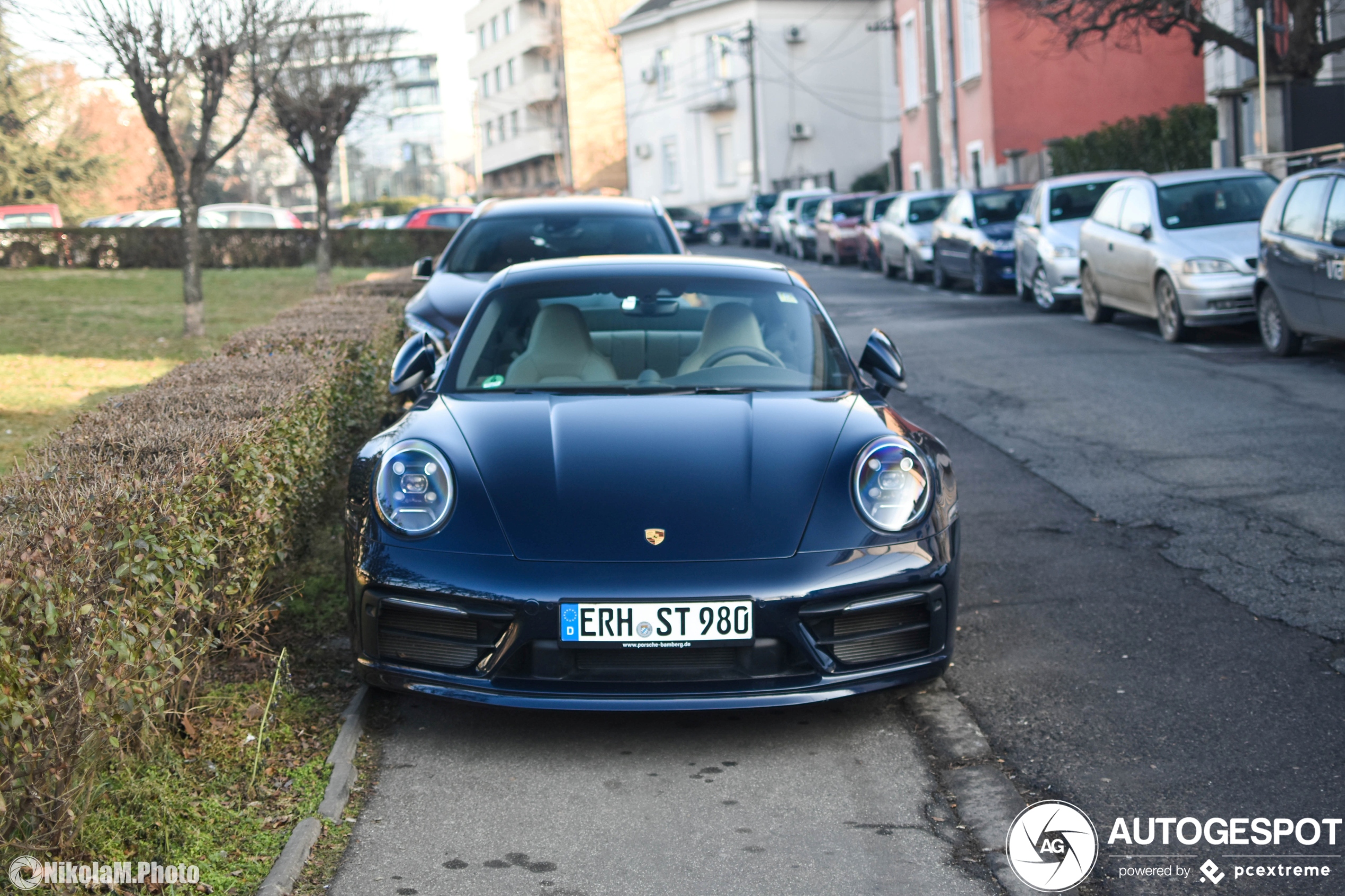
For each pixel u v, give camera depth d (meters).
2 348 12.41
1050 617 4.74
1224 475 6.74
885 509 3.80
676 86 56.84
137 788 3.01
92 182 45.91
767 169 52.88
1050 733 3.71
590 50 67.56
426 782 3.45
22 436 7.45
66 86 44.53
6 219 36.28
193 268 13.51
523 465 3.86
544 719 3.92
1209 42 23.08
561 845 3.07
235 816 3.11
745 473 3.85
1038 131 29.33
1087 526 5.97
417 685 3.66
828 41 53.31
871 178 50.69
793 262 31.83
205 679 3.89
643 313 4.96
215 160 13.58
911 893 2.83
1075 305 16.22
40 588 2.40
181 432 3.77
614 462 3.88
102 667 2.63
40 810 2.59
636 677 3.58
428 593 3.59
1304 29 17.31
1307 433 7.63
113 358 11.73
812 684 3.62
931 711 3.90
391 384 5.04
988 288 18.48
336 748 3.54
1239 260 11.59
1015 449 7.76
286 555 4.46
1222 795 3.28
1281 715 3.75
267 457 4.05
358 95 20.11
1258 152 17.58
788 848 3.05
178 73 13.09
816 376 4.70
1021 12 26.25
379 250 27.44
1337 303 9.70
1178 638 4.45
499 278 5.30
